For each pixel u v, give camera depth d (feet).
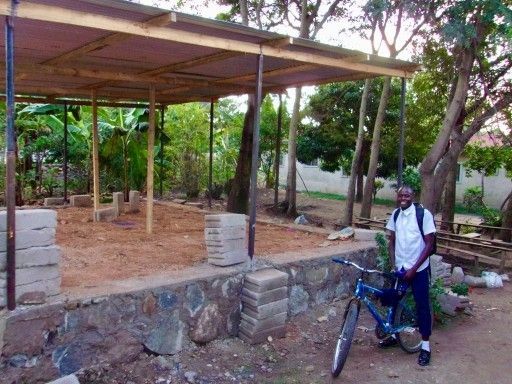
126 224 26.71
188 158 53.57
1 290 11.84
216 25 15.17
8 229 11.75
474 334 18.45
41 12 12.71
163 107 39.01
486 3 26.16
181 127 52.49
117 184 44.52
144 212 31.76
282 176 88.48
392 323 15.96
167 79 25.58
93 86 28.50
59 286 12.98
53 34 16.72
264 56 19.65
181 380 13.67
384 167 63.26
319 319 18.61
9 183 11.74
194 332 15.26
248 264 17.22
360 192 71.31
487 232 44.27
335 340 17.21
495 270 29.43
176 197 49.88
